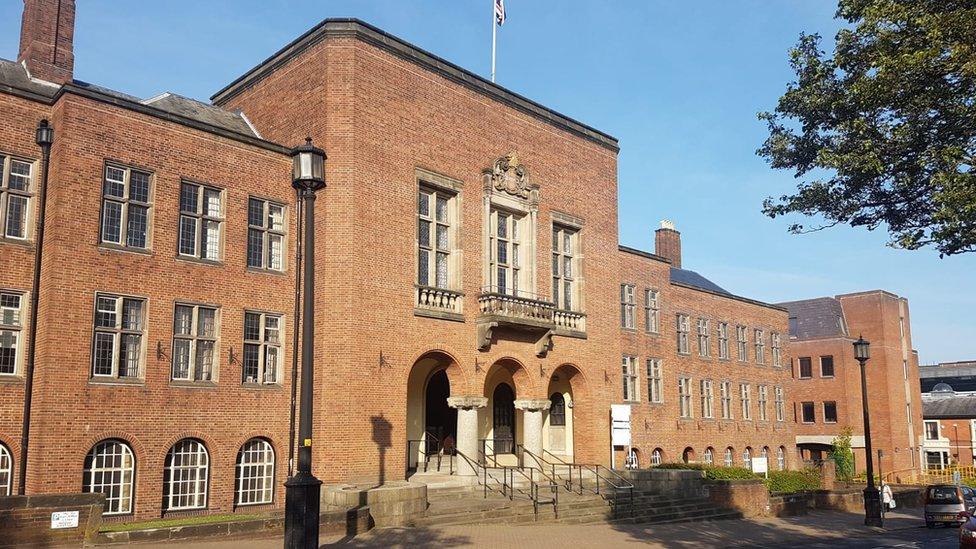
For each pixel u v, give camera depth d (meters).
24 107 21.55
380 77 26.66
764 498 32.78
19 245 20.97
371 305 25.25
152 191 22.95
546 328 29.94
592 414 32.47
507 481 28.11
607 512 26.11
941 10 14.15
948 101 14.19
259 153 25.48
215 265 23.97
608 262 34.59
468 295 28.34
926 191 15.37
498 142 30.34
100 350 21.56
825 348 64.81
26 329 20.83
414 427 29.98
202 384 23.17
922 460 67.19
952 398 78.94
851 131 15.46
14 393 20.41
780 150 16.69
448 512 22.78
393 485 23.73
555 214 32.19
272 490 24.36
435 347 26.94
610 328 34.09
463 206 28.70
